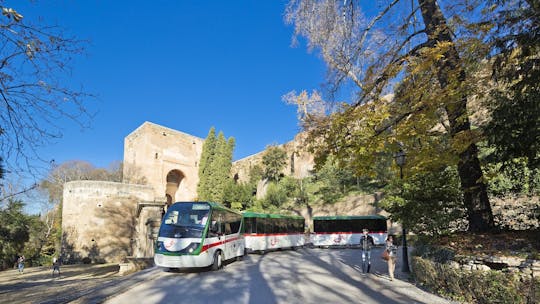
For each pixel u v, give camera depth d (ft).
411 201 37.68
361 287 32.12
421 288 31.45
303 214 126.72
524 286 20.85
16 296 44.39
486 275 23.29
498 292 22.15
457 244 30.50
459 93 27.22
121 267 65.26
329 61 42.47
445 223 35.65
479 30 25.76
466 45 26.58
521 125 24.45
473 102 30.58
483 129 27.45
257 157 201.67
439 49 27.71
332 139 34.73
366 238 42.16
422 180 37.65
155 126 187.42
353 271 42.83
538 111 23.07
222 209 48.80
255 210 136.87
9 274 98.22
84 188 130.31
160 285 33.40
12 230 120.37
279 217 79.92
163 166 187.93
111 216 132.67
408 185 38.14
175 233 41.65
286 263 51.93
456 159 29.94
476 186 32.91
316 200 130.31
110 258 128.67
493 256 23.99
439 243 32.94
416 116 29.30
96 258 126.21
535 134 24.02
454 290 26.53
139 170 182.39
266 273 41.14
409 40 38.19
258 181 169.37
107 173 204.64
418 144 33.12
